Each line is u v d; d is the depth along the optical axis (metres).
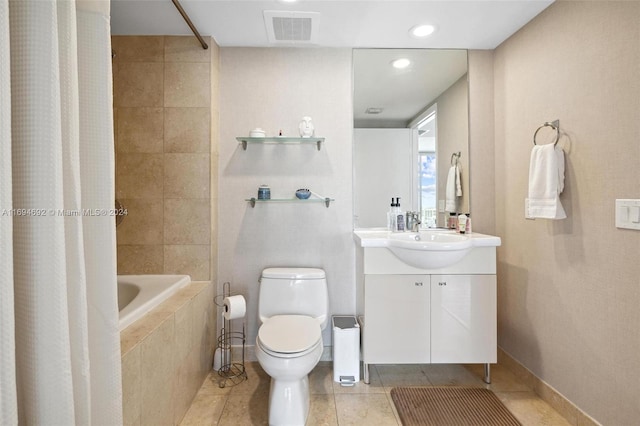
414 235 2.17
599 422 1.48
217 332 2.31
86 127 0.88
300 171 2.33
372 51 2.34
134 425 1.18
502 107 2.25
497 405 1.78
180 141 2.15
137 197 2.16
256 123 2.31
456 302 1.93
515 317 2.11
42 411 0.71
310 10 1.86
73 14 0.78
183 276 2.13
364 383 2.01
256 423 1.64
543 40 1.84
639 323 1.30
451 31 2.10
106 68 0.90
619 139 1.37
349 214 2.34
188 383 1.75
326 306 2.09
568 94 1.65
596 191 1.49
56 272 0.71
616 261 1.39
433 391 1.92
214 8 1.84
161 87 2.15
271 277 2.09
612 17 1.40
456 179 2.37
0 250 0.61
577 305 1.61
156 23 2.01
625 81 1.34
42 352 0.71
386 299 1.92
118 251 2.16
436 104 2.37
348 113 2.34
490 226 2.35
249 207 2.32
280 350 1.50
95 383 0.88
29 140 0.71
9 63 0.64
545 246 1.83
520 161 2.05
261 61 2.31
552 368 1.78
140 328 1.35
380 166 2.37
